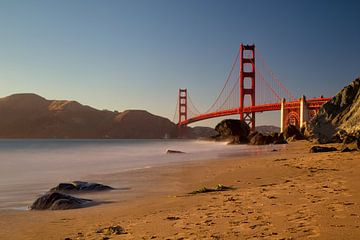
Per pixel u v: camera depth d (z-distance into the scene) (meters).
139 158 42.06
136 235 8.14
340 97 47.09
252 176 18.72
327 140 45.25
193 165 28.19
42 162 37.44
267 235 7.26
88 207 12.87
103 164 33.88
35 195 16.31
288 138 72.62
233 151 49.53
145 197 14.47
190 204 11.62
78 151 65.25
